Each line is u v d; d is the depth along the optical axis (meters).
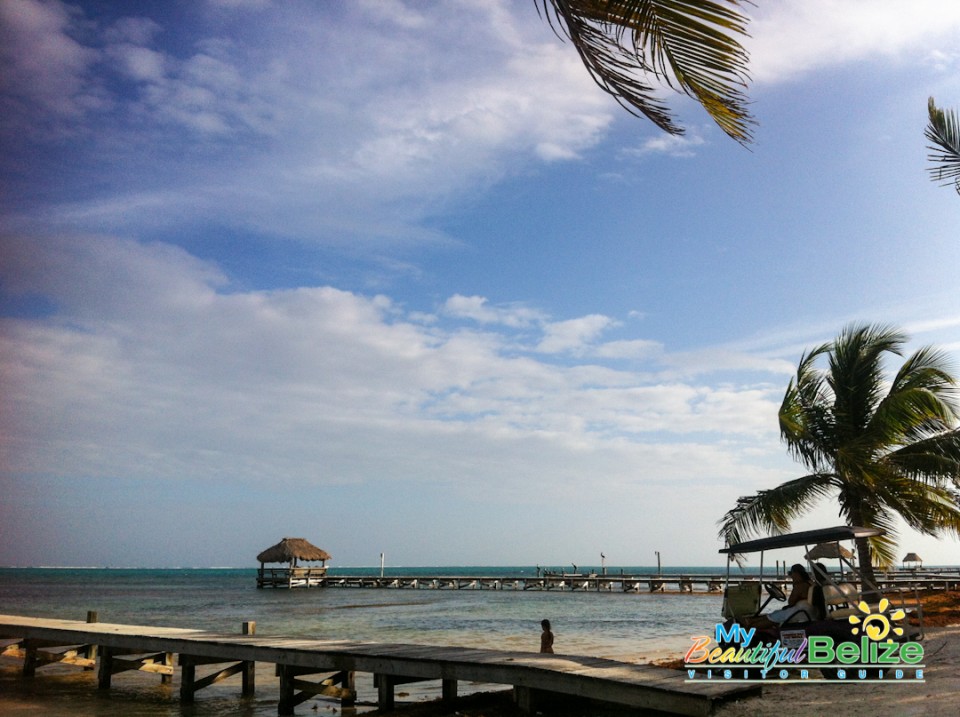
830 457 18.39
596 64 3.27
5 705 14.34
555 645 22.86
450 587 67.88
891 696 8.68
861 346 19.17
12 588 79.75
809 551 11.76
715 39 3.29
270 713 13.32
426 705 11.55
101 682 16.17
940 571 71.25
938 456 17.59
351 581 72.62
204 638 15.20
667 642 23.66
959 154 10.69
